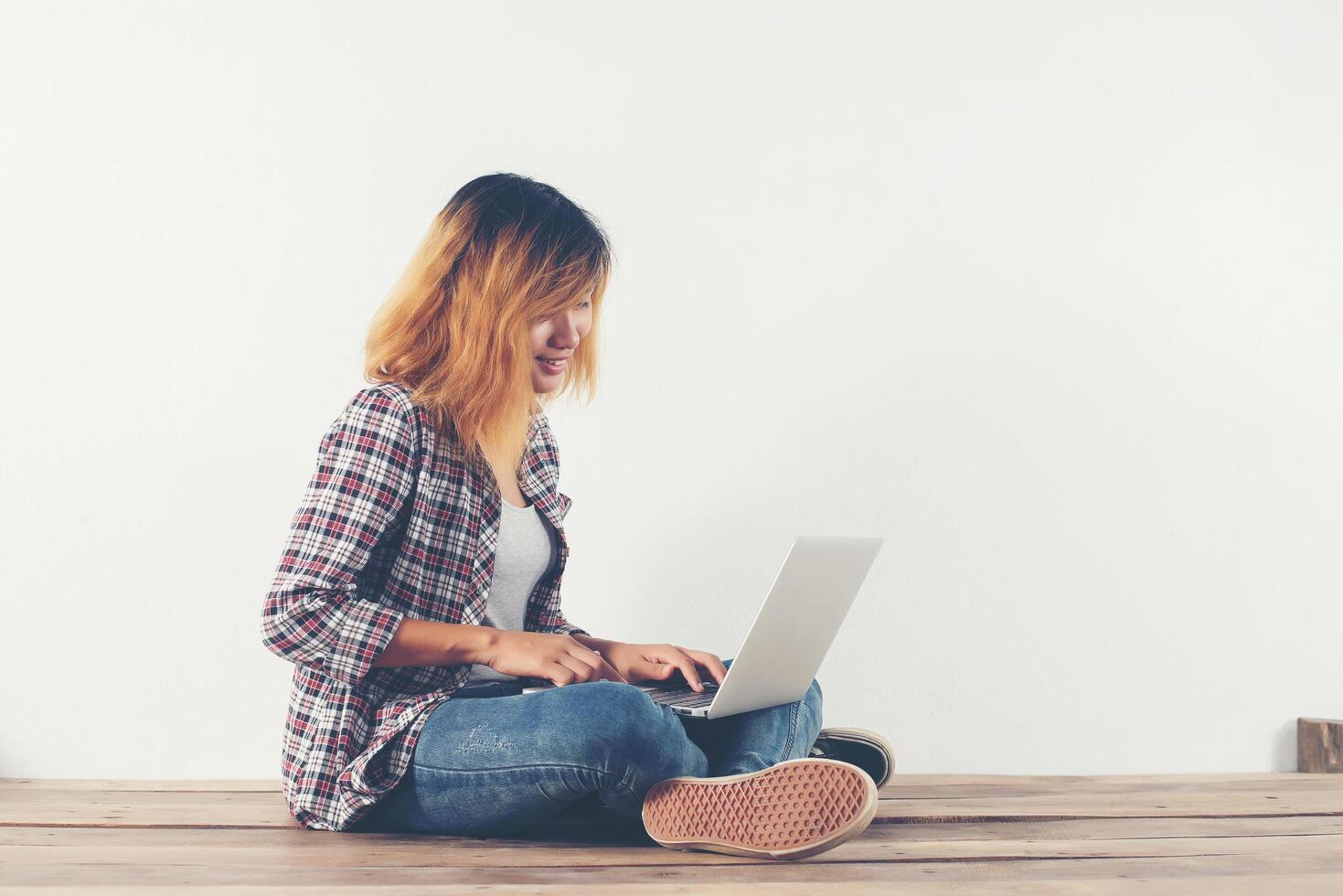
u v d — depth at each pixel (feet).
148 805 4.77
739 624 5.94
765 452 6.02
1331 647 6.33
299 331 5.75
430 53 5.91
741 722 4.04
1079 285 6.27
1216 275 6.38
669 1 6.07
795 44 6.15
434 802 3.82
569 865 3.50
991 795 5.28
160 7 5.75
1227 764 6.23
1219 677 6.25
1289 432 6.39
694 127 6.06
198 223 5.72
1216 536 6.30
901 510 6.10
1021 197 6.26
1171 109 6.40
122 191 5.68
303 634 3.64
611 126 6.01
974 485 6.14
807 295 6.09
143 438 5.63
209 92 5.76
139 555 5.61
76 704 5.56
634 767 3.58
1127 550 6.23
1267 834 4.27
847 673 6.05
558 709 3.57
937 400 6.14
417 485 3.90
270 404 5.71
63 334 5.62
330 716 3.94
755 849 3.52
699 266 6.03
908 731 6.06
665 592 5.92
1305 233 6.47
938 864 3.61
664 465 5.95
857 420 6.08
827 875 3.39
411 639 3.71
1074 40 6.35
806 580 3.76
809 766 3.48
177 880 3.26
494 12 5.96
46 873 3.37
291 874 3.35
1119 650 6.19
